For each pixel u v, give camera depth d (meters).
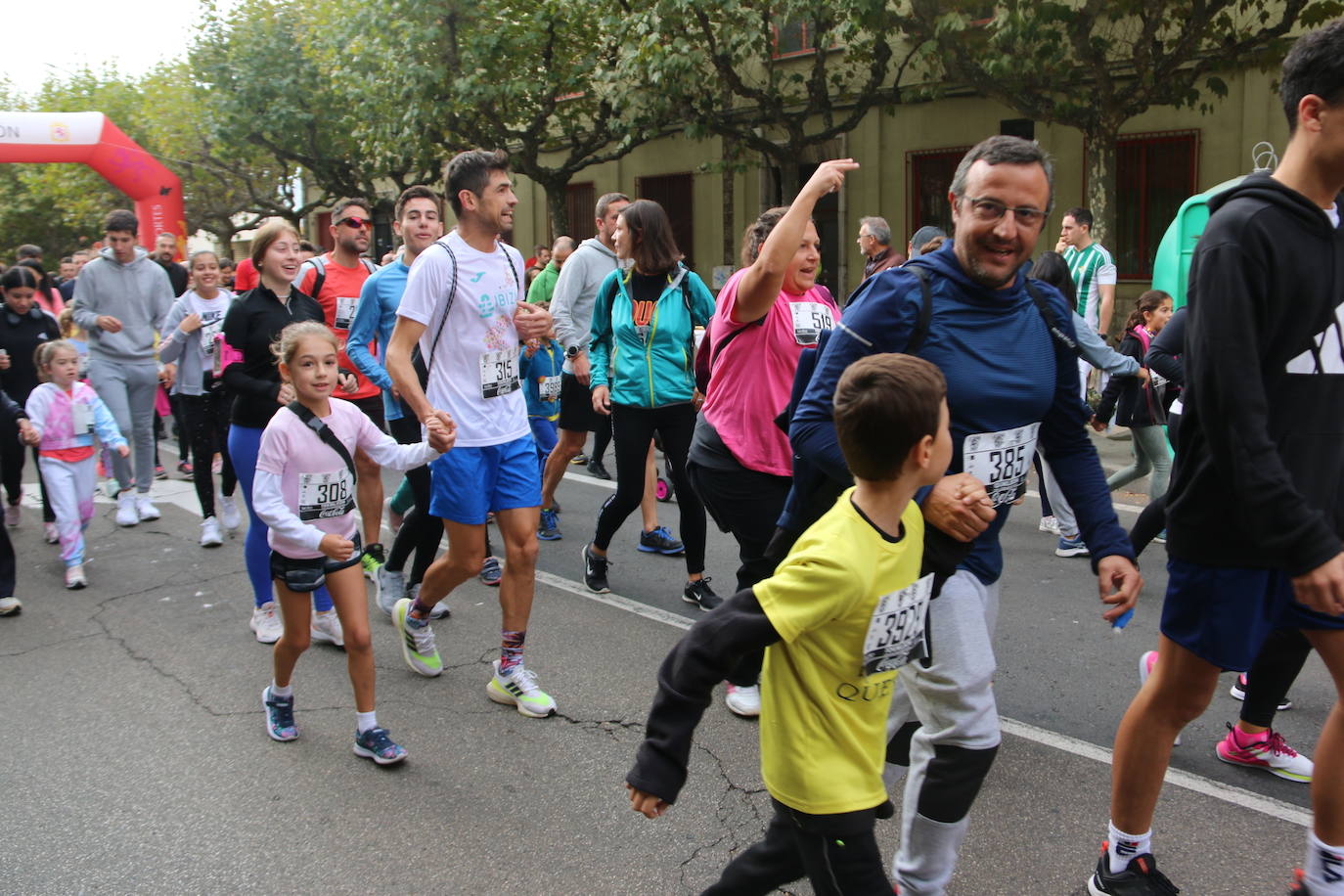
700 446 4.09
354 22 16.31
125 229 7.45
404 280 5.62
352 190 23.52
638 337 5.16
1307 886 2.70
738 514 4.03
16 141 15.62
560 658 4.76
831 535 2.09
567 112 17.28
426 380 4.12
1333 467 2.56
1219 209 2.50
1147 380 6.14
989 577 2.57
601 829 3.32
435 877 3.07
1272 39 10.95
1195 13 10.48
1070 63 11.52
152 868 3.14
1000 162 2.40
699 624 2.10
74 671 4.73
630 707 4.23
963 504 2.21
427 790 3.58
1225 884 2.95
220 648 4.98
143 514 7.59
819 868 2.16
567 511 7.68
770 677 2.20
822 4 12.12
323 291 6.20
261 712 4.24
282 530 3.67
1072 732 3.95
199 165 26.97
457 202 4.12
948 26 11.20
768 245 3.59
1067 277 5.80
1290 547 2.31
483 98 15.06
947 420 2.14
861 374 2.09
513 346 4.22
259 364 5.08
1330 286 2.47
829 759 2.16
